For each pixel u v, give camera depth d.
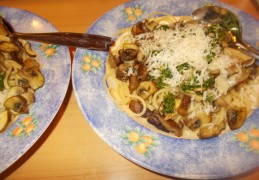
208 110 0.22
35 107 0.21
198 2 0.28
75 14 0.30
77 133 0.22
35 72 0.22
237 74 0.23
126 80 0.24
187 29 0.24
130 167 0.20
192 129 0.21
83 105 0.21
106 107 0.21
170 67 0.22
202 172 0.18
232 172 0.18
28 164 0.20
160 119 0.20
